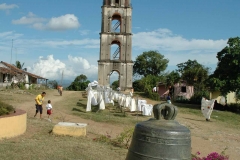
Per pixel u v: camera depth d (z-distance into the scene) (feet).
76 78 240.94
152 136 13.94
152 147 13.94
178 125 14.64
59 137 38.04
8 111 36.96
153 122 14.73
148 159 13.96
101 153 31.81
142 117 73.77
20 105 78.89
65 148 32.07
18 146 30.83
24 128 38.52
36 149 30.35
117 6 153.58
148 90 146.61
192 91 154.51
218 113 98.63
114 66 151.23
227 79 108.27
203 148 45.52
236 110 110.83
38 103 57.47
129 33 152.76
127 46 152.46
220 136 58.39
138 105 81.97
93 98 79.00
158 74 276.21
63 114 68.13
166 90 161.27
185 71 149.48
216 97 127.24
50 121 54.54
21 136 36.52
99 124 58.13
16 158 26.84
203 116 88.74
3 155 27.17
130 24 154.30
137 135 14.47
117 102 102.99
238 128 72.02
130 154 14.75
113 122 61.31
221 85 107.55
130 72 151.43
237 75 106.22
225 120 83.76
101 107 79.20
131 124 60.49
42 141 34.68
